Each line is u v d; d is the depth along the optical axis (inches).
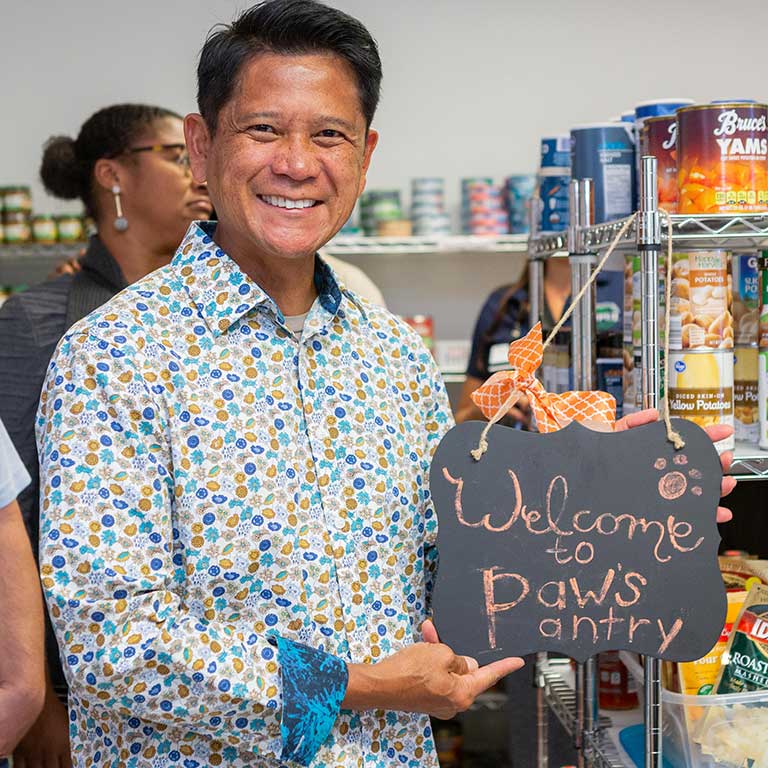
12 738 54.8
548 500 51.3
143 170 90.7
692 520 52.0
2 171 184.4
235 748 47.8
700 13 190.7
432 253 193.5
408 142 191.2
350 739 50.0
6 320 79.4
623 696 69.6
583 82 191.3
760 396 61.2
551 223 76.0
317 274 54.1
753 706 59.3
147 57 185.3
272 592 48.0
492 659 50.7
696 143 56.4
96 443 45.5
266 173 48.4
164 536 46.4
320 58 48.6
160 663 44.1
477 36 189.9
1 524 53.5
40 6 183.0
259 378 49.6
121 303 48.9
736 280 68.2
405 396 56.2
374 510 51.3
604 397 54.1
